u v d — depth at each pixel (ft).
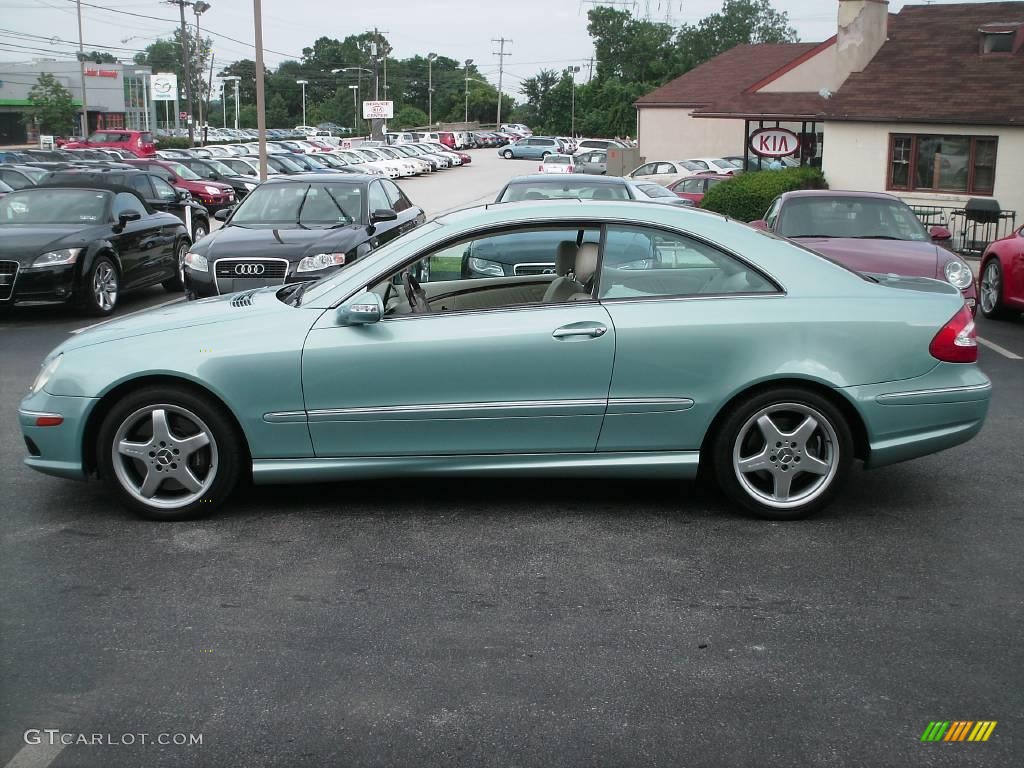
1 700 11.35
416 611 13.58
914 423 16.74
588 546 15.92
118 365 16.44
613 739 10.58
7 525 16.87
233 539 16.19
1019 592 14.28
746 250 16.76
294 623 13.23
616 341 16.22
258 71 94.32
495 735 10.66
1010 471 20.02
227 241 35.24
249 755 10.31
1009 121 66.59
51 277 38.42
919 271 29.96
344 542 16.06
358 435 16.55
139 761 10.20
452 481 19.21
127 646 12.61
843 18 78.69
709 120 146.92
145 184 58.03
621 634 12.94
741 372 16.34
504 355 16.25
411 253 16.76
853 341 16.43
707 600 13.96
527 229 16.76
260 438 16.55
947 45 77.82
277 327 16.49
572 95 353.51
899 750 10.39
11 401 26.13
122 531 16.56
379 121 274.57
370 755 10.30
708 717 11.00
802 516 16.99
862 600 13.98
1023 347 34.22
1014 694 11.50
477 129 455.22
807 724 10.87
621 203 17.13
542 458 16.72
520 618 13.39
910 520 17.17
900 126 71.26
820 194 35.27
